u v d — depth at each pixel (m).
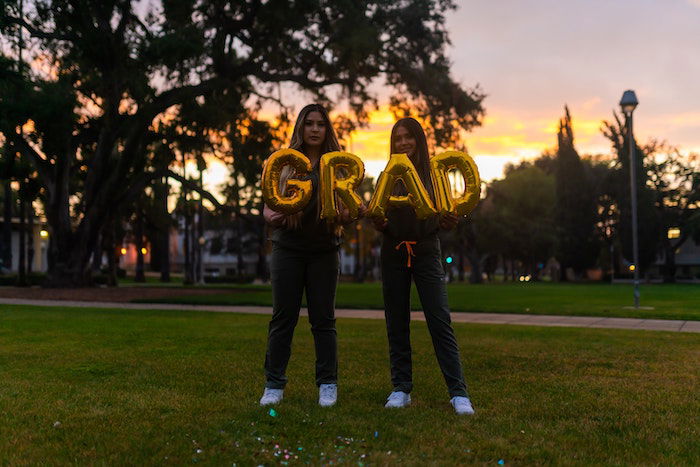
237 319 11.47
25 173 28.25
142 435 3.18
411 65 25.97
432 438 3.15
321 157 3.86
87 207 27.53
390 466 2.69
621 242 53.91
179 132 26.58
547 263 76.38
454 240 59.34
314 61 25.11
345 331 9.11
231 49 26.12
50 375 5.07
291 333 4.09
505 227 58.84
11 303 17.16
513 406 3.99
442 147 27.16
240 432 3.21
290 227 3.93
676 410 3.92
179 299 18.70
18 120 19.80
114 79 22.73
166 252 51.38
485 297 21.47
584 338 8.33
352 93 26.56
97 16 21.94
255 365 5.63
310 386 4.65
